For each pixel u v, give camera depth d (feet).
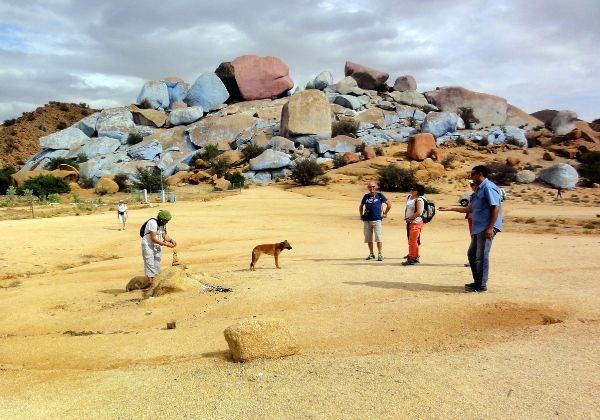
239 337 18.45
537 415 12.75
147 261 35.65
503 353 17.31
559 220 86.89
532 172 170.19
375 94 297.53
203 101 288.71
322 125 222.07
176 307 28.17
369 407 13.60
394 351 18.49
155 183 186.39
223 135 252.42
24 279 43.73
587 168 174.60
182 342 21.75
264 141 231.30
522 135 232.12
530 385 14.51
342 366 16.88
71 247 62.03
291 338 18.99
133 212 115.14
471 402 13.58
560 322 20.95
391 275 32.73
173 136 260.01
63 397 16.22
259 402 14.47
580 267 33.47
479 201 26.63
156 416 14.14
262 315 25.00
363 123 248.32
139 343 22.07
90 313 29.04
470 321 21.71
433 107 283.59
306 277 33.06
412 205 37.45
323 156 212.23
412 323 21.86
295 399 14.46
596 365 15.81
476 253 26.94
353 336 20.80
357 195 152.25
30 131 385.91
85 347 22.16
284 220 92.94
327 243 57.41
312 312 24.64
